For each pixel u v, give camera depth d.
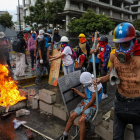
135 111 1.65
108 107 3.84
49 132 2.84
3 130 2.90
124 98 1.74
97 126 2.72
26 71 7.18
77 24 28.59
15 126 2.97
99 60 4.18
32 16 24.06
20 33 6.87
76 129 2.85
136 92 1.68
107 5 41.12
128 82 1.69
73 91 2.84
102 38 3.89
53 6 23.81
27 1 39.44
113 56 1.83
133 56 1.62
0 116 3.39
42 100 3.60
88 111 2.48
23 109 3.52
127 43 1.54
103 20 27.00
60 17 35.81
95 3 37.38
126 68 1.68
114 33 1.60
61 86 2.67
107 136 2.59
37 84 5.62
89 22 27.70
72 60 4.70
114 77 1.77
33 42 7.17
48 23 24.27
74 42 31.08
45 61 5.39
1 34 6.04
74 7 33.66
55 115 3.39
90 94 2.68
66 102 2.71
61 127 2.99
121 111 1.75
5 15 22.39
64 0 32.78
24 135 2.75
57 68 5.51
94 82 2.12
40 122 3.16
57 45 6.68
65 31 31.56
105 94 4.40
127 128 2.32
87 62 5.58
